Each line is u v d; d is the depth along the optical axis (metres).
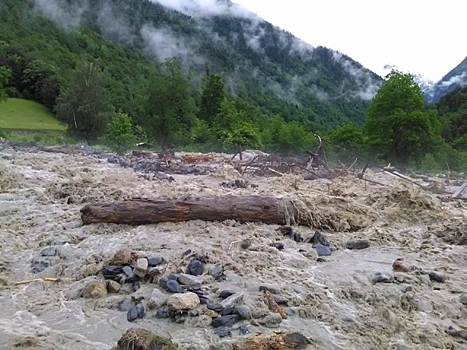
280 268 6.56
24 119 63.47
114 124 33.34
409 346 4.74
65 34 137.62
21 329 4.99
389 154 32.12
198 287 5.74
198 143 40.62
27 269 6.70
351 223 8.98
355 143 34.09
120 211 8.33
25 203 10.38
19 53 92.75
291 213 8.78
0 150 21.33
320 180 15.05
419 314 5.45
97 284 5.84
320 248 7.52
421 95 32.62
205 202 8.57
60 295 5.83
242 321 5.08
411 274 6.50
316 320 5.23
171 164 18.19
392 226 9.17
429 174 25.94
